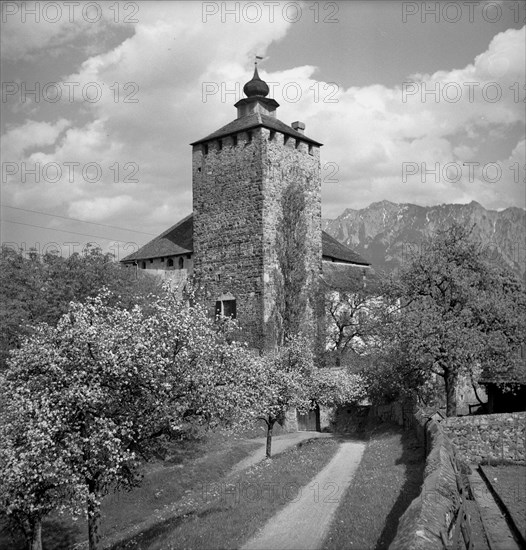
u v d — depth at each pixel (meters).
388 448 28.20
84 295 36.66
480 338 34.75
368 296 50.91
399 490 18.33
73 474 17.48
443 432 21.92
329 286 51.38
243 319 48.31
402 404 36.19
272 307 48.00
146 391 19.09
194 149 52.38
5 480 17.69
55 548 25.02
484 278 38.59
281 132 49.84
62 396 17.84
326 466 26.45
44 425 17.16
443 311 37.00
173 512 23.39
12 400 18.98
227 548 15.05
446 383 36.31
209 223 51.06
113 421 18.48
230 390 21.39
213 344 21.94
